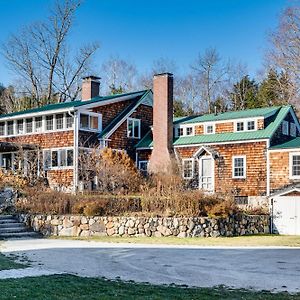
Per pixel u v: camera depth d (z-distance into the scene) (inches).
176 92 2881.4
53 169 1435.8
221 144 1373.0
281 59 2085.4
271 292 408.5
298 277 493.0
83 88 1670.8
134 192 1186.6
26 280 449.4
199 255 673.6
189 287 430.9
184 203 1011.3
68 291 398.3
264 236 1047.6
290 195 1161.4
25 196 1073.5
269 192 1268.5
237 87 2755.9
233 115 1425.9
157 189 1077.8
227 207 1037.8
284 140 1376.7
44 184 1368.1
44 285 423.2
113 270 531.8
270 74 2436.0
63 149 1418.6
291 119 1439.5
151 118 1643.7
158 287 425.4
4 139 1590.8
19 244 794.8
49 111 1440.7
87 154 1374.3
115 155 1332.4
